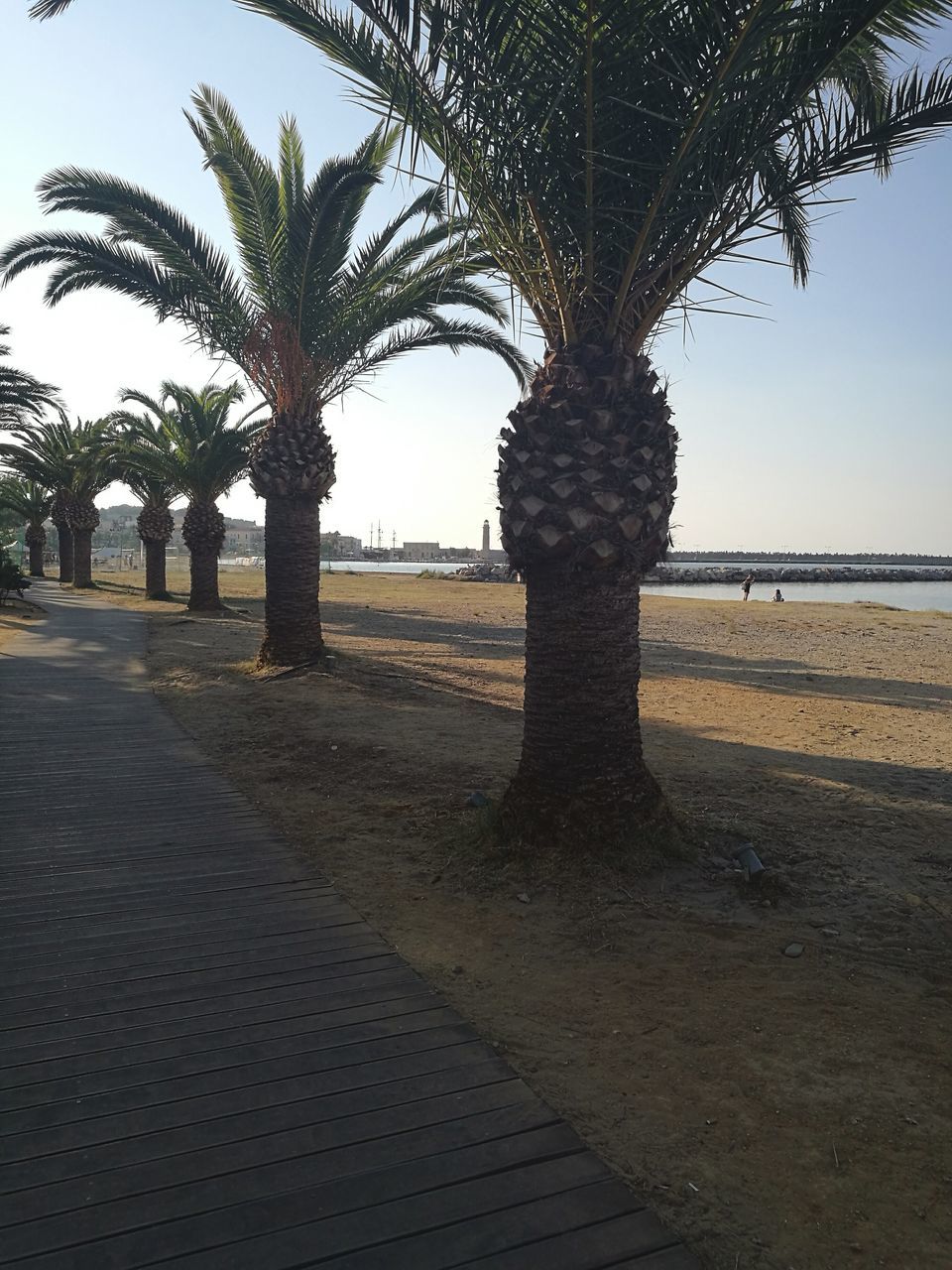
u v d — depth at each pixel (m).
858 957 4.43
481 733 9.73
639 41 4.63
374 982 3.93
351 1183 2.58
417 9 4.38
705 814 6.66
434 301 13.33
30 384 22.05
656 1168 2.76
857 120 5.12
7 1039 3.36
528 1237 2.39
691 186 5.17
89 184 11.78
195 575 27.25
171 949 4.23
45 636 19.23
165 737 9.35
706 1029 3.69
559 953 4.41
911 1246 2.45
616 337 5.45
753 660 18.44
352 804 7.03
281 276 12.85
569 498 5.29
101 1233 2.35
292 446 13.35
